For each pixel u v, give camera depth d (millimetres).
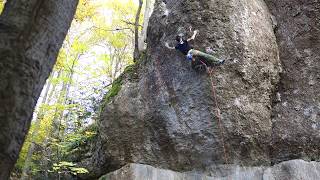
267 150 9023
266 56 9469
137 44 12984
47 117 13914
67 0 2945
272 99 9508
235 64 9008
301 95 9336
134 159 9445
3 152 2391
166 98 9445
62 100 14391
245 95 8969
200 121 8906
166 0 10508
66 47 13883
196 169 8945
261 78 9242
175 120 9203
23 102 2549
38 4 2771
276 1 10586
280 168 8477
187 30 9383
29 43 2654
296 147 8820
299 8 10102
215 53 9008
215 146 8773
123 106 9977
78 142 12016
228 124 8727
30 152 12344
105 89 15031
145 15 14031
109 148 9734
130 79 10523
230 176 8625
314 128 8867
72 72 13844
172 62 9547
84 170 9992
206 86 8859
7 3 2811
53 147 13180
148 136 9531
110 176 9172
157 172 8922
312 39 9719
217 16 9344
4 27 2662
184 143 9055
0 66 2535
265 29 9812
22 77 2574
